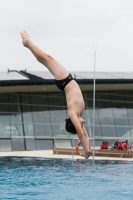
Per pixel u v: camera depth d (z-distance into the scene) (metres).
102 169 38.41
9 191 26.31
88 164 43.56
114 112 83.81
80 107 15.52
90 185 28.45
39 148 76.38
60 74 16.00
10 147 74.75
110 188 27.02
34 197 24.05
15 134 76.25
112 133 81.94
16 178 32.47
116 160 48.81
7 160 49.53
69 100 15.61
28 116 78.31
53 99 81.00
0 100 77.75
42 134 77.88
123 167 40.19
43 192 25.78
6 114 77.19
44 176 33.56
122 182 29.70
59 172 36.22
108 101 84.31
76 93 15.70
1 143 74.56
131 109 85.31
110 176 33.03
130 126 83.69
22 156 55.97
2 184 29.36
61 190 26.42
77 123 15.02
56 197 23.95
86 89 81.50
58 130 79.06
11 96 78.62
